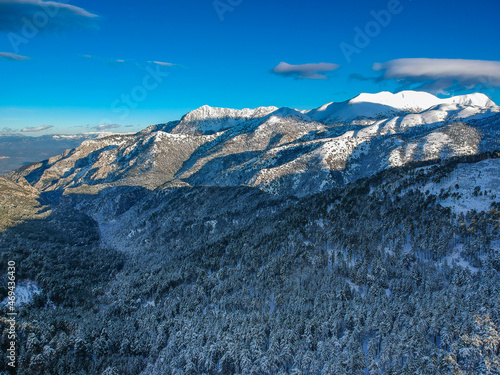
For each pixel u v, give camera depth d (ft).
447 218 498.69
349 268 449.48
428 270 419.33
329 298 401.29
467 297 345.31
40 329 413.39
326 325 349.41
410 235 492.54
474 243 428.56
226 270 534.37
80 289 604.90
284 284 454.81
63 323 447.83
